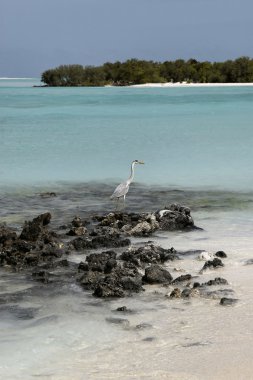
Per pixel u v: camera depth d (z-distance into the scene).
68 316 9.87
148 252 12.81
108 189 21.62
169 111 60.41
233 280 11.43
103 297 10.66
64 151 30.94
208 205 18.62
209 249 13.65
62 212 17.92
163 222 15.59
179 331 9.23
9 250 13.09
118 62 171.25
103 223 15.95
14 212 17.95
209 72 169.12
